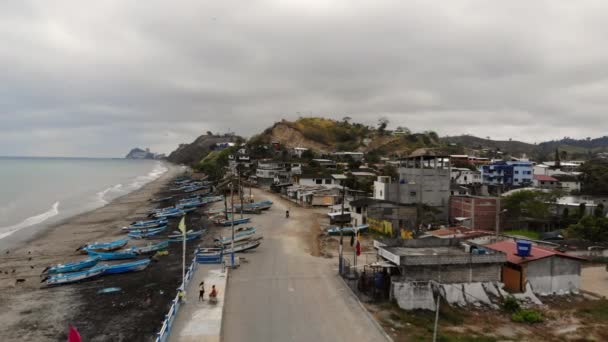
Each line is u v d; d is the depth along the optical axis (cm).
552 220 6406
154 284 3794
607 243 4941
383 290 3188
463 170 11800
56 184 16588
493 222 6344
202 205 9362
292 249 4925
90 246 5322
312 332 2588
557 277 3384
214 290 2991
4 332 2836
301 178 10362
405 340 2481
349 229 5784
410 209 6075
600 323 2820
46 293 3603
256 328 2636
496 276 3203
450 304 3039
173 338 2420
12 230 7056
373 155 17812
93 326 2908
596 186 8400
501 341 2506
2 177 18788
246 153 18538
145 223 7056
